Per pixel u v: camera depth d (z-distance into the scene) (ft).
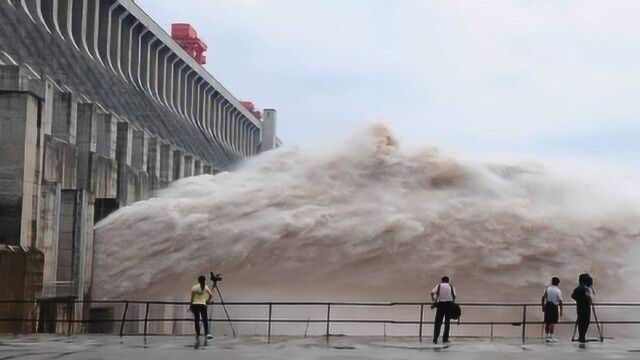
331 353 76.18
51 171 144.25
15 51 198.70
